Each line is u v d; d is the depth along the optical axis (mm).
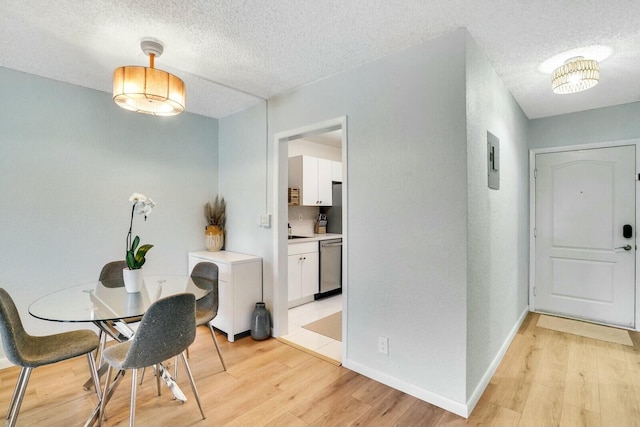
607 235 3322
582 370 2404
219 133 3773
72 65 2412
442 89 1943
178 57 2271
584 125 3400
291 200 4387
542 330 3195
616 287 3285
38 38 2025
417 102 2051
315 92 2674
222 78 2635
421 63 2035
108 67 2445
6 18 1802
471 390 1938
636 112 3123
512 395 2084
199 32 1951
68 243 2732
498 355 2496
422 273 2029
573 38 1987
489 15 1754
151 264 3240
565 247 3568
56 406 1959
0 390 2125
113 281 2490
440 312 1957
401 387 2127
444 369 1946
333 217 5098
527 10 1706
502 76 2537
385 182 2205
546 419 1842
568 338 2998
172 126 3389
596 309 3402
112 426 1777
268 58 2273
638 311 3160
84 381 2242
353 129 2402
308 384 2219
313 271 4227
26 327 2529
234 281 2961
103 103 2928
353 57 2250
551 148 3598
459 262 1877
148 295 2072
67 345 1854
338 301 4316
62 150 2703
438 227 1958
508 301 2830
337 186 5039
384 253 2213
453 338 1908
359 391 2129
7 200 2457
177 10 1731
